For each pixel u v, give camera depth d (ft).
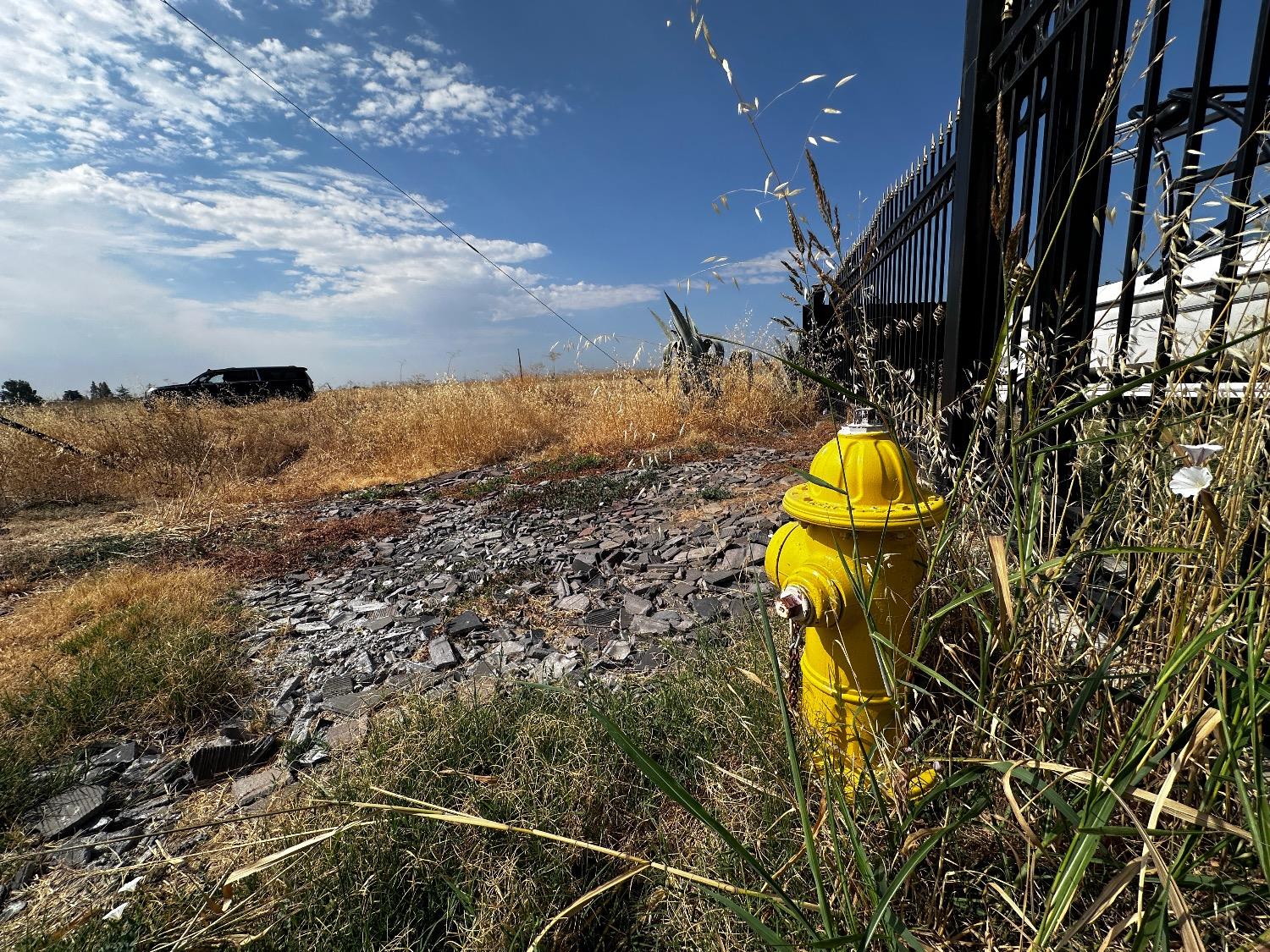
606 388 32.40
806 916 4.09
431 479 27.76
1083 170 4.13
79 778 7.55
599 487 21.29
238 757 7.78
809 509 5.09
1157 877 3.08
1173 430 3.82
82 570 15.90
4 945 4.99
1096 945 3.41
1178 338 4.41
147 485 26.20
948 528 4.37
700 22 4.02
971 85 7.40
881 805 4.17
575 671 9.11
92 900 5.59
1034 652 4.16
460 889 4.71
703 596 11.68
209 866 5.75
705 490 18.79
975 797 3.86
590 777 6.06
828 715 5.46
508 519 19.06
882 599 5.05
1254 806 2.79
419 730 7.04
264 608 12.82
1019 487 3.90
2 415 30.19
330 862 5.13
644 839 5.66
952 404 6.05
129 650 10.16
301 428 40.91
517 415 34.76
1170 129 6.81
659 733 6.83
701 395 29.50
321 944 4.58
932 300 14.16
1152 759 2.83
